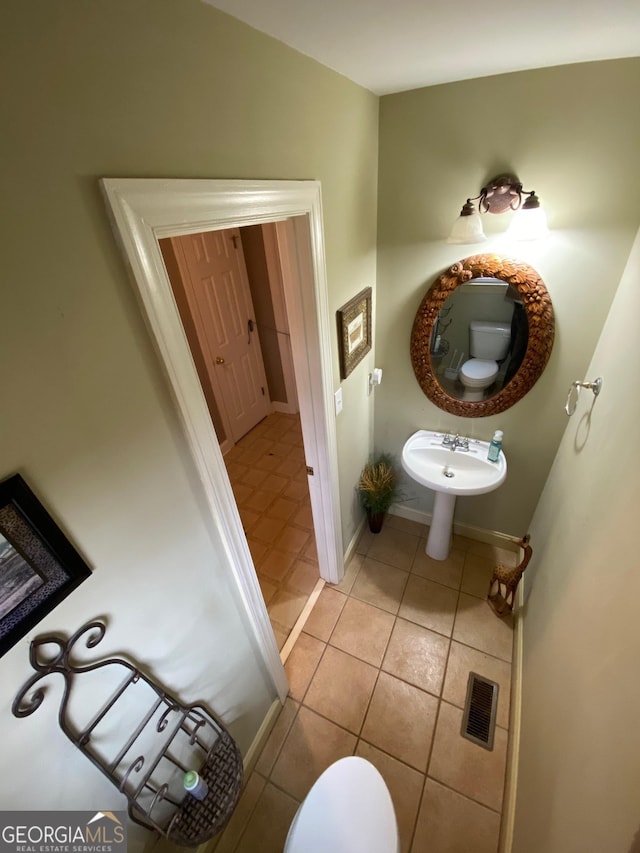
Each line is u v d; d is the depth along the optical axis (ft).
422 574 7.47
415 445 7.03
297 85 3.32
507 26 2.76
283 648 6.38
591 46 3.35
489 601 6.82
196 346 9.55
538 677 4.62
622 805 2.09
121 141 2.00
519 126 4.48
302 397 5.19
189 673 3.59
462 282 5.52
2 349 1.74
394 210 5.53
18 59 1.55
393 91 4.75
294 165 3.49
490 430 6.70
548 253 5.00
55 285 1.87
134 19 1.93
